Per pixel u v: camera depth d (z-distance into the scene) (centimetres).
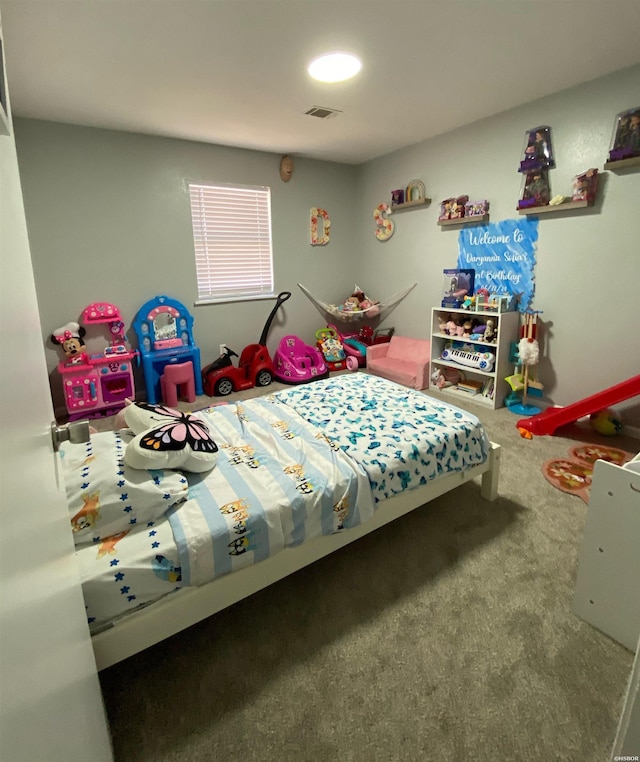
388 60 222
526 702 119
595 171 264
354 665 131
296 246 439
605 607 138
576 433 286
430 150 372
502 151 318
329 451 173
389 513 174
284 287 441
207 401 373
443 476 187
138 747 111
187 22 181
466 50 215
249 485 149
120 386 350
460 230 365
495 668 129
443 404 222
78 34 188
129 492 128
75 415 330
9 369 51
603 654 133
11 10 169
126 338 359
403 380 398
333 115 301
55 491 74
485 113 312
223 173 379
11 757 34
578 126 271
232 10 174
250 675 129
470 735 112
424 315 418
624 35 206
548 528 193
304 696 123
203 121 307
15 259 66
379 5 174
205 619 149
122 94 255
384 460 168
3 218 60
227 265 408
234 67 223
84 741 65
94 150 320
